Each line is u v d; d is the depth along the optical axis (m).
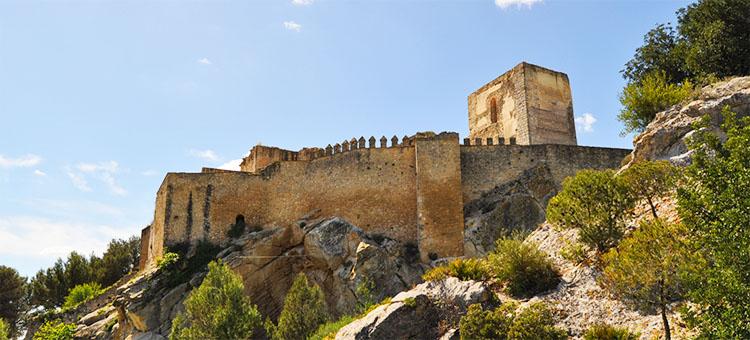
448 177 42.41
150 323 40.44
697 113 26.91
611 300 20.72
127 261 68.75
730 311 13.25
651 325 18.55
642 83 39.19
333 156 46.81
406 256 41.28
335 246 40.88
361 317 26.88
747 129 14.77
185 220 47.03
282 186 47.59
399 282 38.06
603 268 22.03
